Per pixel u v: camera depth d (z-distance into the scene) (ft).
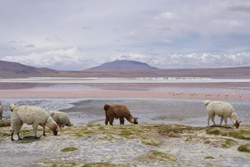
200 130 71.92
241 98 185.88
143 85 349.20
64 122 86.99
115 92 244.63
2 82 447.42
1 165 43.96
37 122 60.85
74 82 441.68
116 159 47.42
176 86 324.19
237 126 72.33
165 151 53.47
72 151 51.85
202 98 188.65
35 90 274.98
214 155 51.01
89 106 154.30
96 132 64.69
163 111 134.51
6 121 85.40
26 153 50.93
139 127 73.41
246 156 50.34
